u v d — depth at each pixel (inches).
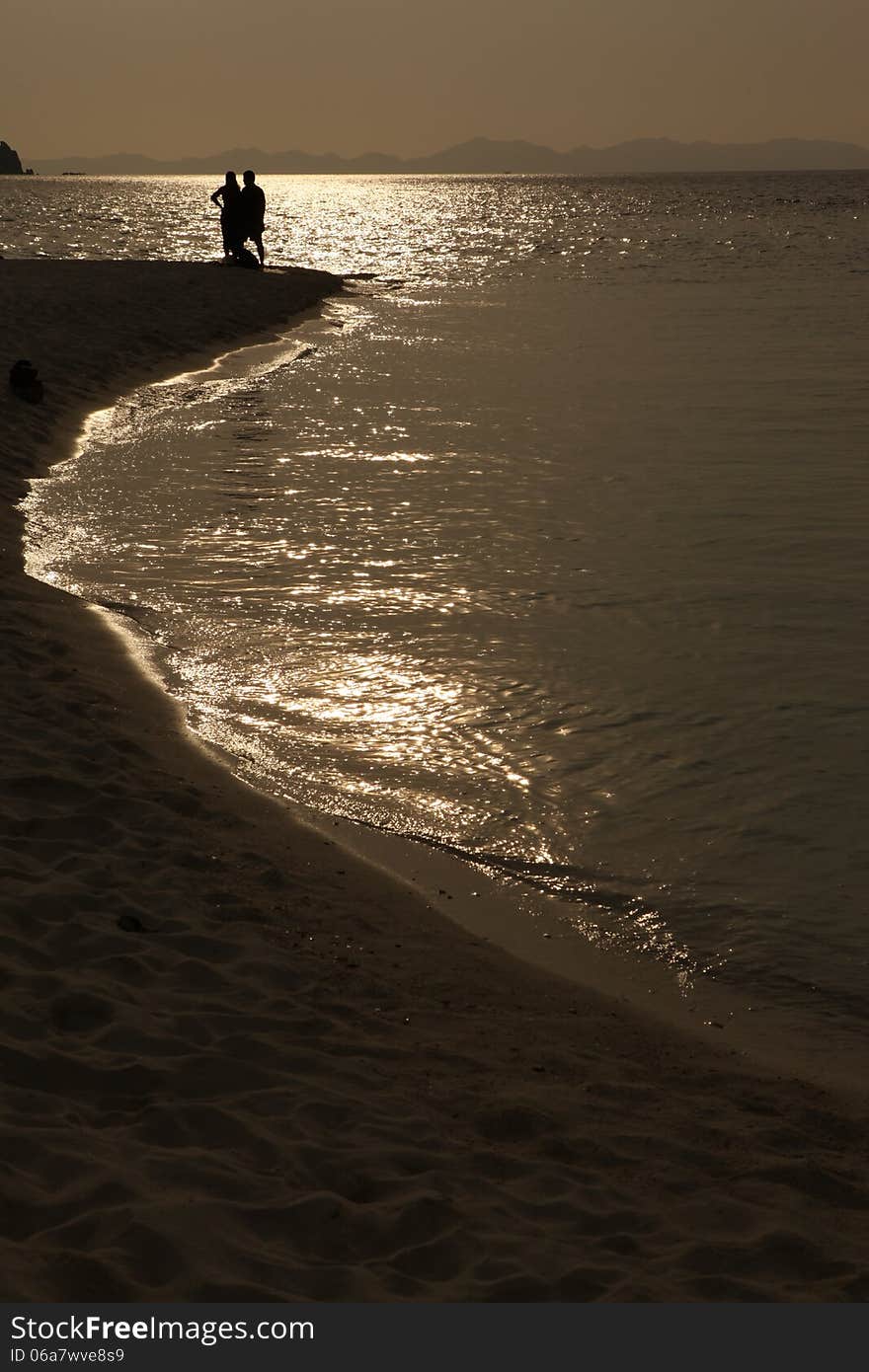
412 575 449.7
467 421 722.2
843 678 355.6
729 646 381.7
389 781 303.6
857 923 247.3
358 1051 202.4
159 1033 200.5
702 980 232.2
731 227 3132.4
